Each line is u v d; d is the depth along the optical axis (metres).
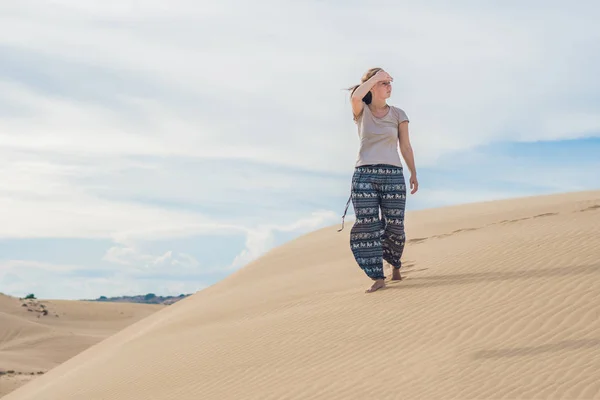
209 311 16.39
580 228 12.30
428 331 8.84
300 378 8.60
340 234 25.31
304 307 12.34
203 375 10.15
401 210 11.17
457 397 6.83
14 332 67.69
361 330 9.65
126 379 11.73
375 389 7.57
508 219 18.00
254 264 24.16
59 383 14.62
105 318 91.12
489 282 10.07
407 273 12.10
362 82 11.02
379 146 11.05
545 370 6.97
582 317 8.07
